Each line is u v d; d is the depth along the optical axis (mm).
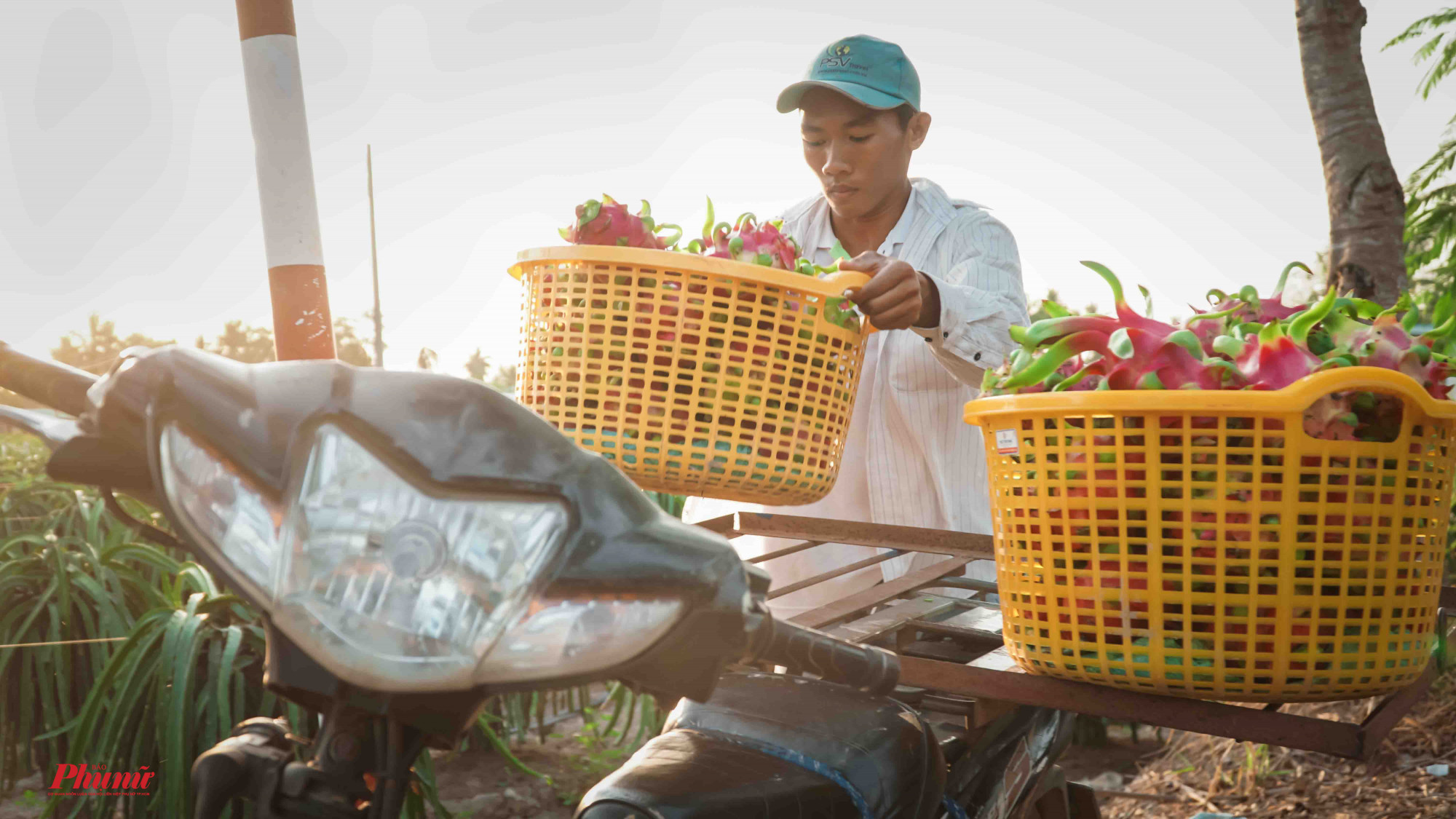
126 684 2406
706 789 977
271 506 667
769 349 1410
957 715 1483
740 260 1427
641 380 1406
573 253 1402
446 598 652
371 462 668
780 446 1432
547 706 4633
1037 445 1149
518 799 3494
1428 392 1107
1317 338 1177
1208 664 1078
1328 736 1064
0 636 2672
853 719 1145
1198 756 3973
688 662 667
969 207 2203
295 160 1495
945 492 2121
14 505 3139
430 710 686
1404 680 1119
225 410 673
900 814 1065
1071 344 1165
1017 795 1441
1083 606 1123
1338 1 3924
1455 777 3287
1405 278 3857
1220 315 1246
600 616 642
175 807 2201
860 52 2037
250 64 1490
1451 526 3666
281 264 1497
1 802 2977
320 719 774
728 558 658
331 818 714
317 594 655
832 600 2148
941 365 2021
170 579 3045
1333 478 1071
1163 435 1081
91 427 718
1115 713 1148
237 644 2393
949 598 1681
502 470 662
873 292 1470
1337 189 3902
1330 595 1078
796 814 990
